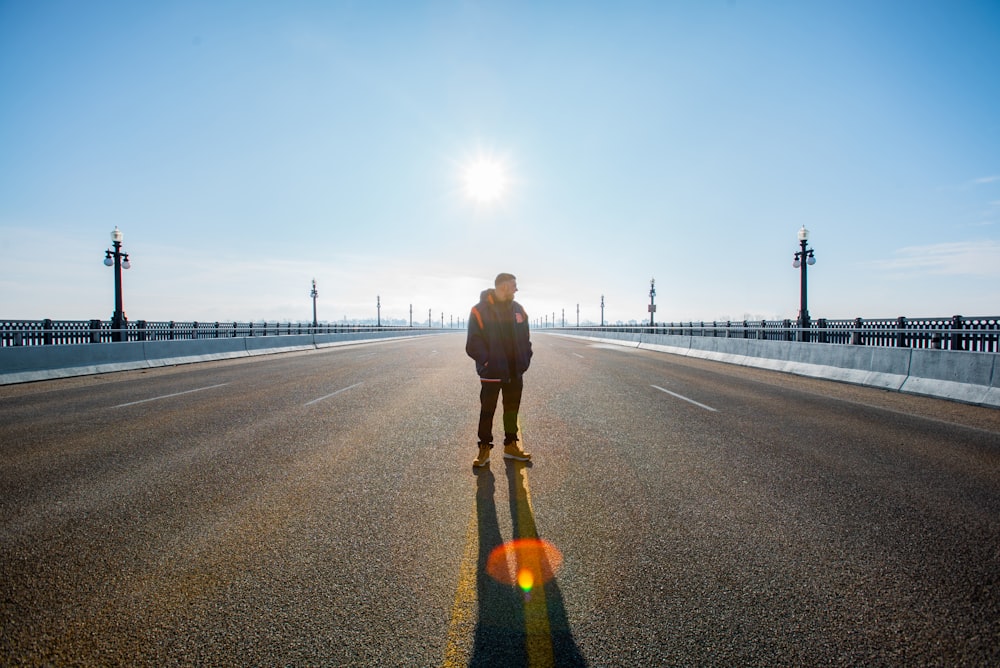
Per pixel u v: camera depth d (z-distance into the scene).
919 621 2.31
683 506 3.71
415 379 11.75
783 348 13.28
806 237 20.67
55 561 2.88
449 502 3.80
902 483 4.21
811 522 3.42
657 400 8.52
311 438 5.85
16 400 8.59
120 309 19.30
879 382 9.85
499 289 4.64
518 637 2.20
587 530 3.29
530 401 8.43
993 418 6.96
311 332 38.41
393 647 2.15
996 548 3.03
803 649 2.12
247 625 2.30
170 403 8.27
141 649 2.14
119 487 4.12
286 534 3.23
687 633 2.23
